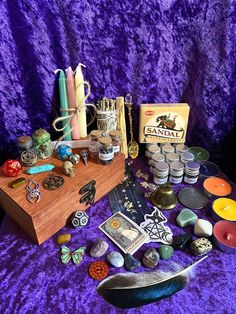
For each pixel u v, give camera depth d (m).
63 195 0.25
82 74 0.30
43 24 0.26
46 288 0.23
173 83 0.32
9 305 0.22
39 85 0.30
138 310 0.21
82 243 0.26
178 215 0.28
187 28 0.29
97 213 0.29
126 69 0.31
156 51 0.30
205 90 0.32
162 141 0.34
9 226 0.27
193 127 0.35
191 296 0.22
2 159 0.33
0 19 0.25
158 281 0.23
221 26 0.28
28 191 0.25
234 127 0.35
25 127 0.32
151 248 0.25
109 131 0.30
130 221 0.27
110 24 0.28
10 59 0.27
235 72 0.30
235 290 0.22
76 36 0.28
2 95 0.29
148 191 0.31
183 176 0.33
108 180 0.30
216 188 0.31
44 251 0.25
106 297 0.22
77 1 0.26
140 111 0.32
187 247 0.26
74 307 0.21
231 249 0.25
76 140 0.32
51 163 0.29
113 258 0.24
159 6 0.27
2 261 0.24
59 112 0.32
